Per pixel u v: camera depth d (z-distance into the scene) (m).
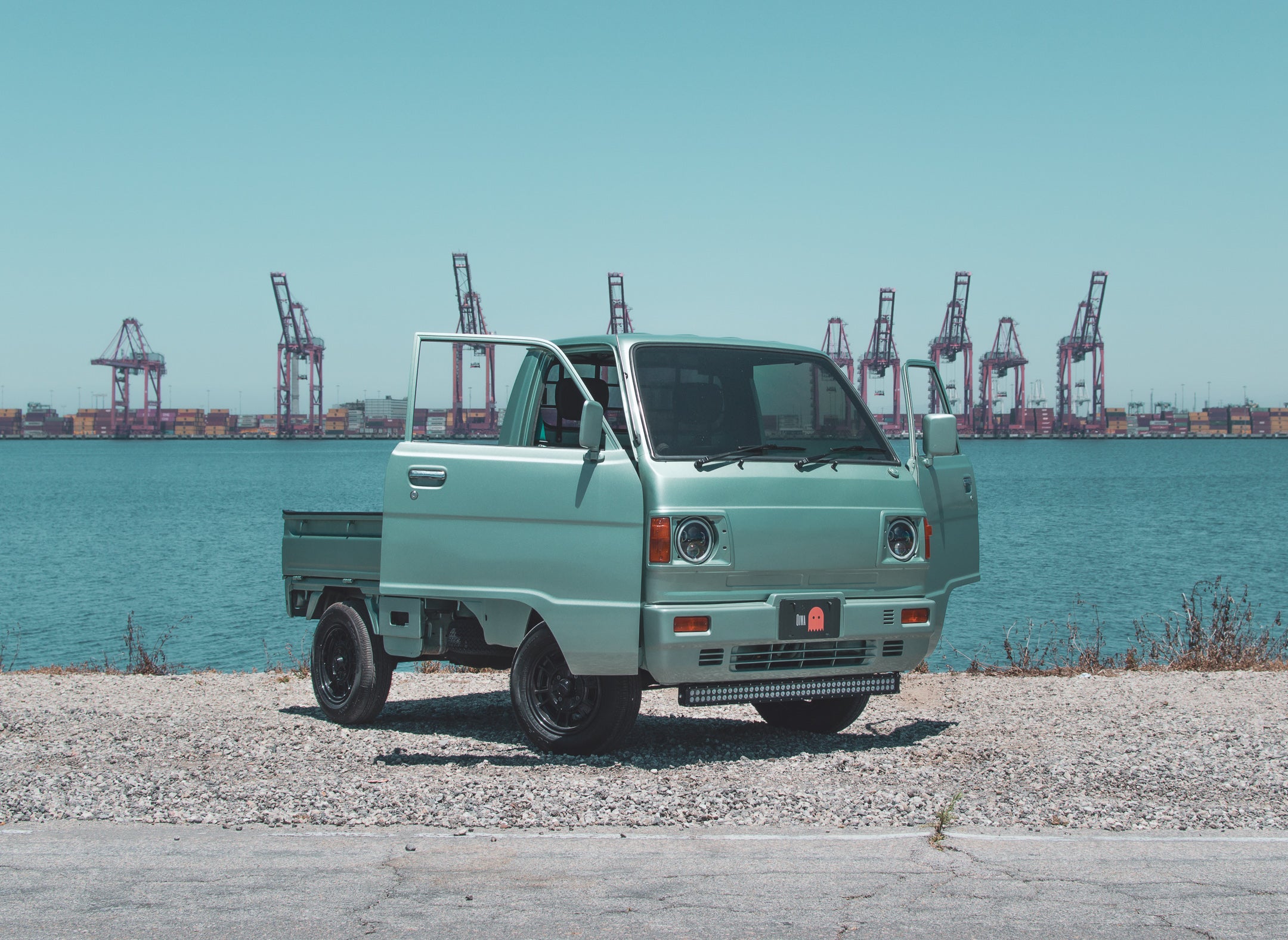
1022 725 8.02
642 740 7.45
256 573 34.84
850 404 7.48
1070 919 3.92
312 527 8.44
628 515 6.54
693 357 7.04
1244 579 30.95
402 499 7.26
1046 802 5.58
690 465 6.63
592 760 6.70
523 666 7.04
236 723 8.21
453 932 3.82
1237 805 5.59
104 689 10.25
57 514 66.19
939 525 7.67
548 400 7.41
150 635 22.27
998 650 17.38
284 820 5.28
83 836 5.06
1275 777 6.21
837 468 7.09
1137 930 3.81
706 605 6.52
